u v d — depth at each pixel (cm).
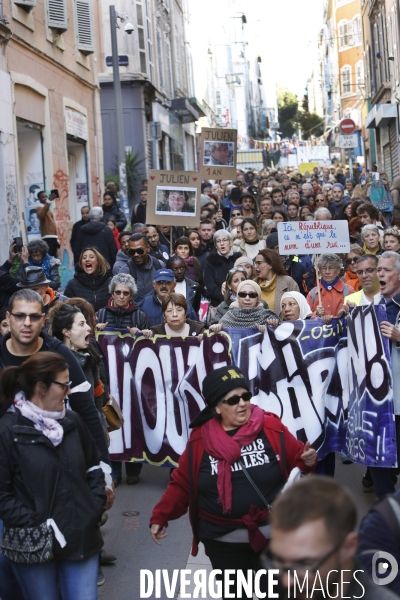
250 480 415
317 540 235
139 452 753
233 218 1583
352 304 691
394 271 638
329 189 2264
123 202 2202
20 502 410
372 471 643
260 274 884
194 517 430
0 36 1522
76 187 2189
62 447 415
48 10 1848
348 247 829
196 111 4409
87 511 415
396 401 629
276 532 240
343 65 6925
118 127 2202
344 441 691
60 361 417
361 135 5366
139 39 3209
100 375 608
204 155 1745
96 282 966
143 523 662
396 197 1762
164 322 777
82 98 2167
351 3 6800
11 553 408
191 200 1248
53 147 1877
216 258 1095
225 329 725
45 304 682
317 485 244
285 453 423
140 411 751
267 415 433
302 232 827
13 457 411
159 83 3681
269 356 706
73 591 414
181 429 747
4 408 430
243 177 3428
